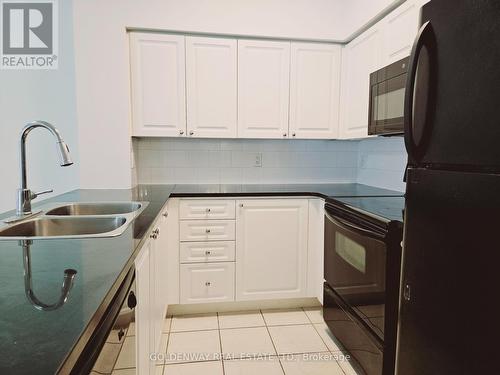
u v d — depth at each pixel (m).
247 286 2.45
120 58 2.36
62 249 0.97
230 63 2.51
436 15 0.99
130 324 0.93
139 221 1.37
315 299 2.58
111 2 2.32
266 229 2.43
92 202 1.88
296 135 2.65
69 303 0.62
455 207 0.92
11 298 0.64
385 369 1.44
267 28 2.50
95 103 2.37
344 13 2.57
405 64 1.74
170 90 2.46
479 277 0.84
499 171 0.79
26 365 0.43
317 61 2.62
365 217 1.61
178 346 2.02
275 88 2.59
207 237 2.37
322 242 2.38
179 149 2.81
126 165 2.44
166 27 2.38
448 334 0.96
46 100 2.56
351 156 3.04
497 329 0.79
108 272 0.79
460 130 0.90
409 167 1.14
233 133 2.56
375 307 1.51
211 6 2.42
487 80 0.81
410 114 1.09
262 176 2.93
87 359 0.57
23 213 1.44
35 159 2.60
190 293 2.39
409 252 1.13
